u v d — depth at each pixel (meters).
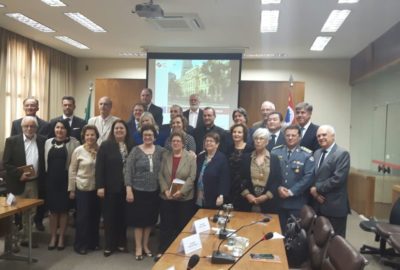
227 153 3.76
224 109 6.98
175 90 7.11
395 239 3.22
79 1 4.54
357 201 6.21
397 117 5.32
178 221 3.40
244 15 4.82
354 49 6.52
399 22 4.88
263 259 1.93
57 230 4.05
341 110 7.47
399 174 5.20
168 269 1.67
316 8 4.44
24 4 4.74
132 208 3.61
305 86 7.54
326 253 2.10
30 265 3.46
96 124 4.37
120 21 5.34
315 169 3.31
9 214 2.91
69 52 7.79
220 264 1.84
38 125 4.35
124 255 3.79
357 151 7.05
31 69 6.78
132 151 3.61
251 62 7.72
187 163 3.40
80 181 3.75
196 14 4.84
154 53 7.15
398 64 5.11
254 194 3.14
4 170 3.89
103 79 7.65
